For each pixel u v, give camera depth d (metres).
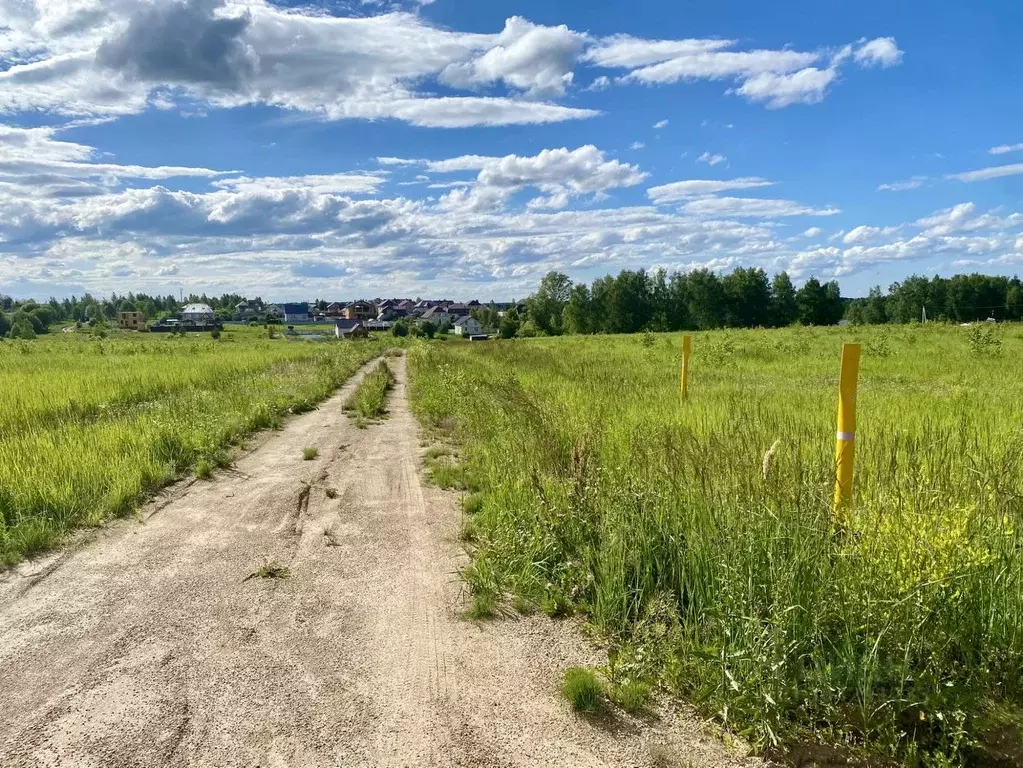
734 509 4.31
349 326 153.62
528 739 3.10
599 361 23.81
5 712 3.30
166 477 8.20
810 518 3.89
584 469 5.35
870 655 3.18
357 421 13.26
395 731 3.15
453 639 4.05
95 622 4.29
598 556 4.59
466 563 5.30
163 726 3.18
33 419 11.09
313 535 6.03
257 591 4.77
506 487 6.55
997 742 2.99
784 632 3.27
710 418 8.55
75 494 6.73
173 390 17.08
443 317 172.62
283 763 2.92
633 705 3.34
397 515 6.66
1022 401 10.30
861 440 5.91
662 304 112.62
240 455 9.92
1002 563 3.60
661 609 4.05
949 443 5.63
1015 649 3.35
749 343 31.88
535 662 3.79
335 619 4.32
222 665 3.74
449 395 15.00
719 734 3.14
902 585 3.37
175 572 5.14
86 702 3.38
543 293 121.38
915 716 3.16
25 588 4.85
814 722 3.14
